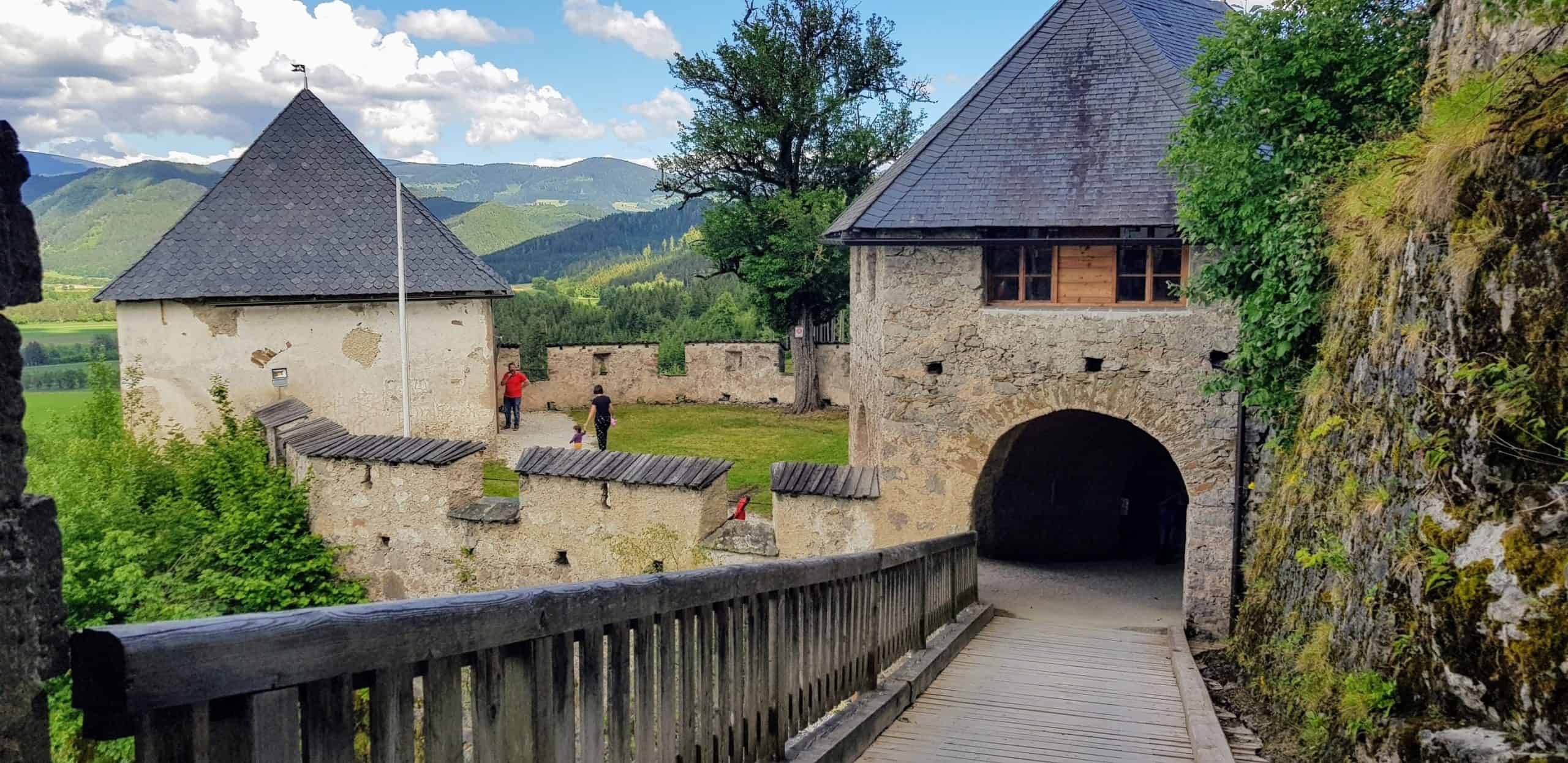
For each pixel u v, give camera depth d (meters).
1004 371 12.12
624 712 4.01
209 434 16.91
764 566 5.35
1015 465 15.25
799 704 5.93
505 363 27.64
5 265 2.14
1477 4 7.14
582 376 28.92
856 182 28.50
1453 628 4.93
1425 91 8.03
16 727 2.10
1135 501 16.91
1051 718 7.27
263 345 18.67
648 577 4.21
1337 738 5.68
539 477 13.12
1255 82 9.45
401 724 2.81
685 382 30.08
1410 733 4.93
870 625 7.30
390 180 20.53
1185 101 12.44
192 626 2.24
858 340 15.71
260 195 19.67
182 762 2.25
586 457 13.16
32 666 2.14
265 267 18.84
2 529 2.10
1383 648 5.50
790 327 28.83
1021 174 12.20
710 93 27.66
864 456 15.53
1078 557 16.20
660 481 12.36
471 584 13.65
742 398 29.78
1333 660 6.18
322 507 14.69
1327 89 9.47
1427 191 6.17
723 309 54.50
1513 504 4.90
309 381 18.97
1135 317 11.70
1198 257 11.37
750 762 5.23
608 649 3.94
